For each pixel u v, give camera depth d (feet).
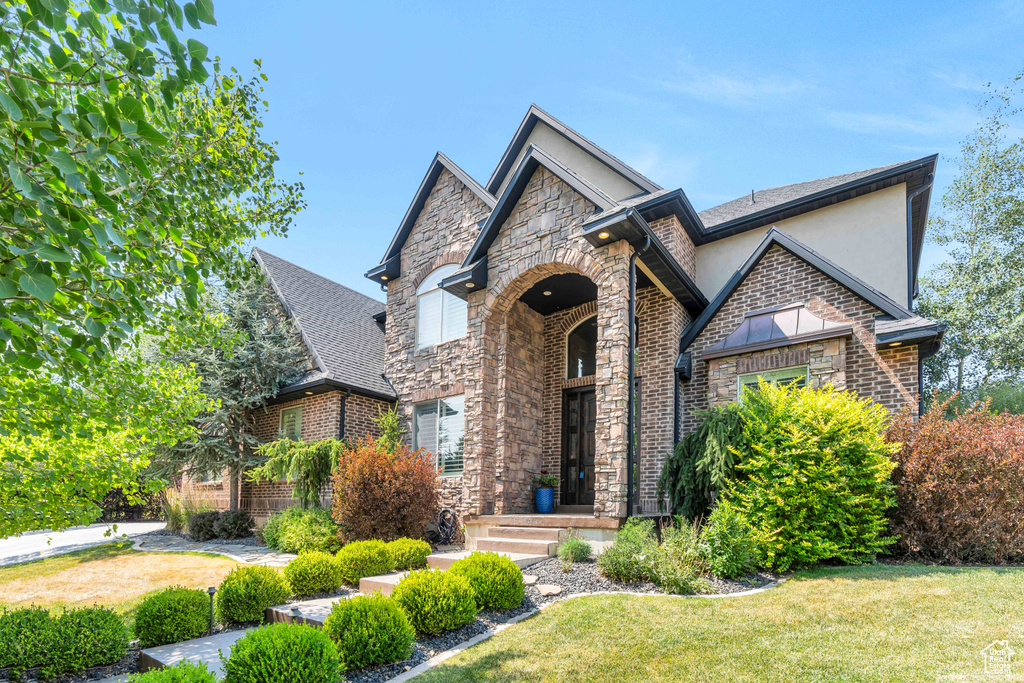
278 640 15.15
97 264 12.07
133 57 11.43
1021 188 75.61
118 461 22.21
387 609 18.45
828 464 26.40
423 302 51.01
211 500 56.70
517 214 39.58
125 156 11.48
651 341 39.19
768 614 19.39
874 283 41.68
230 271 26.40
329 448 42.60
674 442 37.27
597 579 25.21
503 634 19.42
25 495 19.69
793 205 44.57
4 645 17.63
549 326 45.98
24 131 10.23
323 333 54.70
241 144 24.79
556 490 42.75
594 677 15.61
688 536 25.66
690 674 15.42
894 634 16.97
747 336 37.01
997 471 26.58
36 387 17.21
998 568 24.18
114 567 38.24
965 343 74.90
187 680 12.94
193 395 25.68
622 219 31.55
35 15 10.74
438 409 46.98
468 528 37.42
